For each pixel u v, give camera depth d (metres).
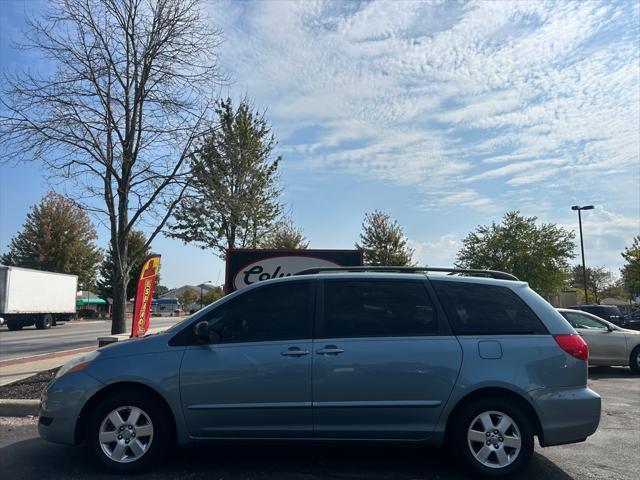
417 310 5.03
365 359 4.80
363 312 5.03
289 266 12.11
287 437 4.81
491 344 4.88
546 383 4.82
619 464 5.33
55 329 35.72
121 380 4.82
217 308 5.10
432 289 5.12
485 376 4.78
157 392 4.84
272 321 5.02
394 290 5.13
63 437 4.84
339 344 4.86
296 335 4.93
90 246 54.34
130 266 11.83
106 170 11.07
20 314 33.56
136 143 11.08
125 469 4.81
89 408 4.95
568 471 5.10
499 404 4.79
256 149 17.08
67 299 38.38
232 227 17.66
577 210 37.62
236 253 12.18
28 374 10.17
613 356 12.27
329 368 4.79
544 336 4.96
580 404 4.84
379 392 4.77
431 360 4.80
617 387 10.42
